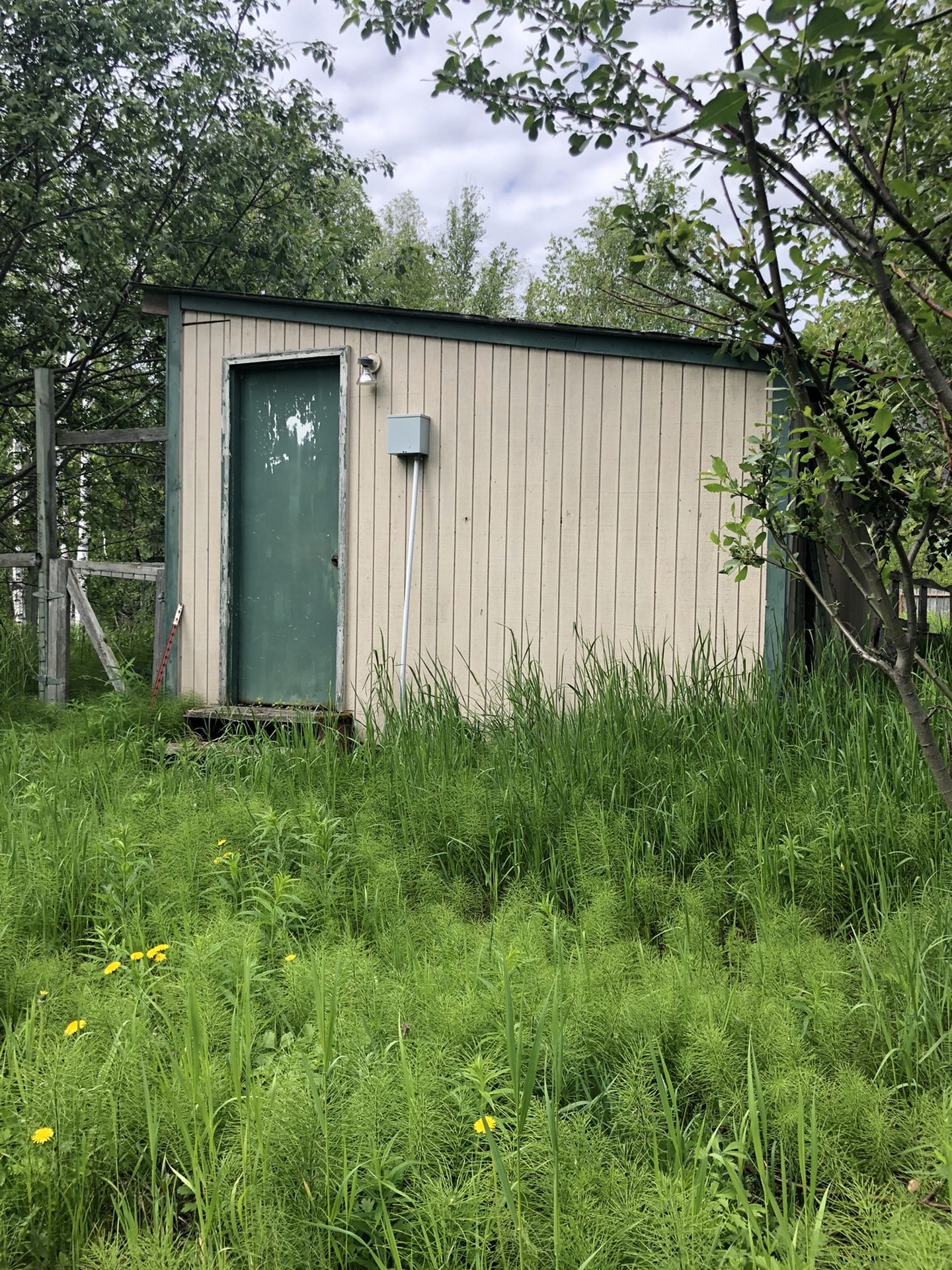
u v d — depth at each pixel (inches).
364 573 254.4
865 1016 93.4
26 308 391.2
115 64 397.4
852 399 88.7
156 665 281.3
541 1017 72.1
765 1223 68.0
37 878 131.7
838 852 130.5
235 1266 65.4
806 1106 77.6
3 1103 78.0
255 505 272.8
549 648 232.8
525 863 151.6
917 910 116.2
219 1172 71.5
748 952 110.7
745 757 162.4
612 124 75.6
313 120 498.9
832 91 58.5
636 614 223.3
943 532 97.7
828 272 78.2
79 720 245.1
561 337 229.0
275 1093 75.0
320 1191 71.1
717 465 94.4
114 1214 73.9
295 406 267.4
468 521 241.1
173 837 144.9
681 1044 90.0
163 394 475.8
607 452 225.8
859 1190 67.3
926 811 141.0
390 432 242.2
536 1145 71.5
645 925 130.1
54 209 399.2
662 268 83.4
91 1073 79.7
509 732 193.3
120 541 502.3
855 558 81.7
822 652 193.8
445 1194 67.9
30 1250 68.8
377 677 247.9
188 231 454.6
